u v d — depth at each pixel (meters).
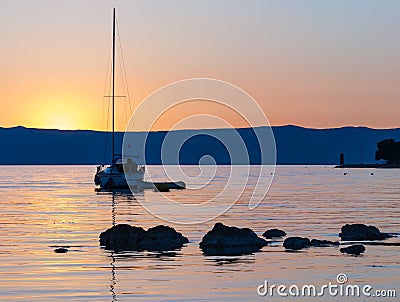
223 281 26.73
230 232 35.56
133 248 34.91
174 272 28.53
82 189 95.56
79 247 35.38
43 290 24.98
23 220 49.69
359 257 32.06
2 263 30.55
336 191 91.12
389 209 59.09
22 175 161.88
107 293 24.61
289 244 35.34
